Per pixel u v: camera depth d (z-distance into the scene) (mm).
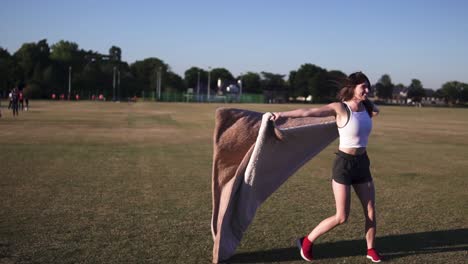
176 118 32938
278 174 5453
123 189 8500
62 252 5234
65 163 11391
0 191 8148
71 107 50250
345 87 5098
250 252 5426
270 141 5285
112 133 20016
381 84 161250
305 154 5480
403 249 5570
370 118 5211
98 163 11508
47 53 123562
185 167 11133
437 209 7410
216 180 5391
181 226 6285
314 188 8859
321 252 5469
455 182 9789
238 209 5344
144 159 12398
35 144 15219
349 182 5059
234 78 163625
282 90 154125
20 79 107312
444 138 20547
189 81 155250
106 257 5113
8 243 5496
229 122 5391
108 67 127250
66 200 7570
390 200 8023
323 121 5477
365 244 5738
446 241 5852
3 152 13148
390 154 14594
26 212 6816
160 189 8547
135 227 6199
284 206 7438
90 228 6121
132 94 127375
